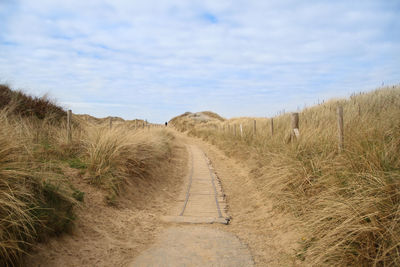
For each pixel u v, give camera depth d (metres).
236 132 18.27
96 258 3.98
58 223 4.09
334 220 3.82
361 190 3.98
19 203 3.47
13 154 4.46
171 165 12.35
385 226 3.10
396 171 3.81
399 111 6.34
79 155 7.31
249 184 9.01
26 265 3.31
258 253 4.45
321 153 6.11
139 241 4.84
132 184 7.46
